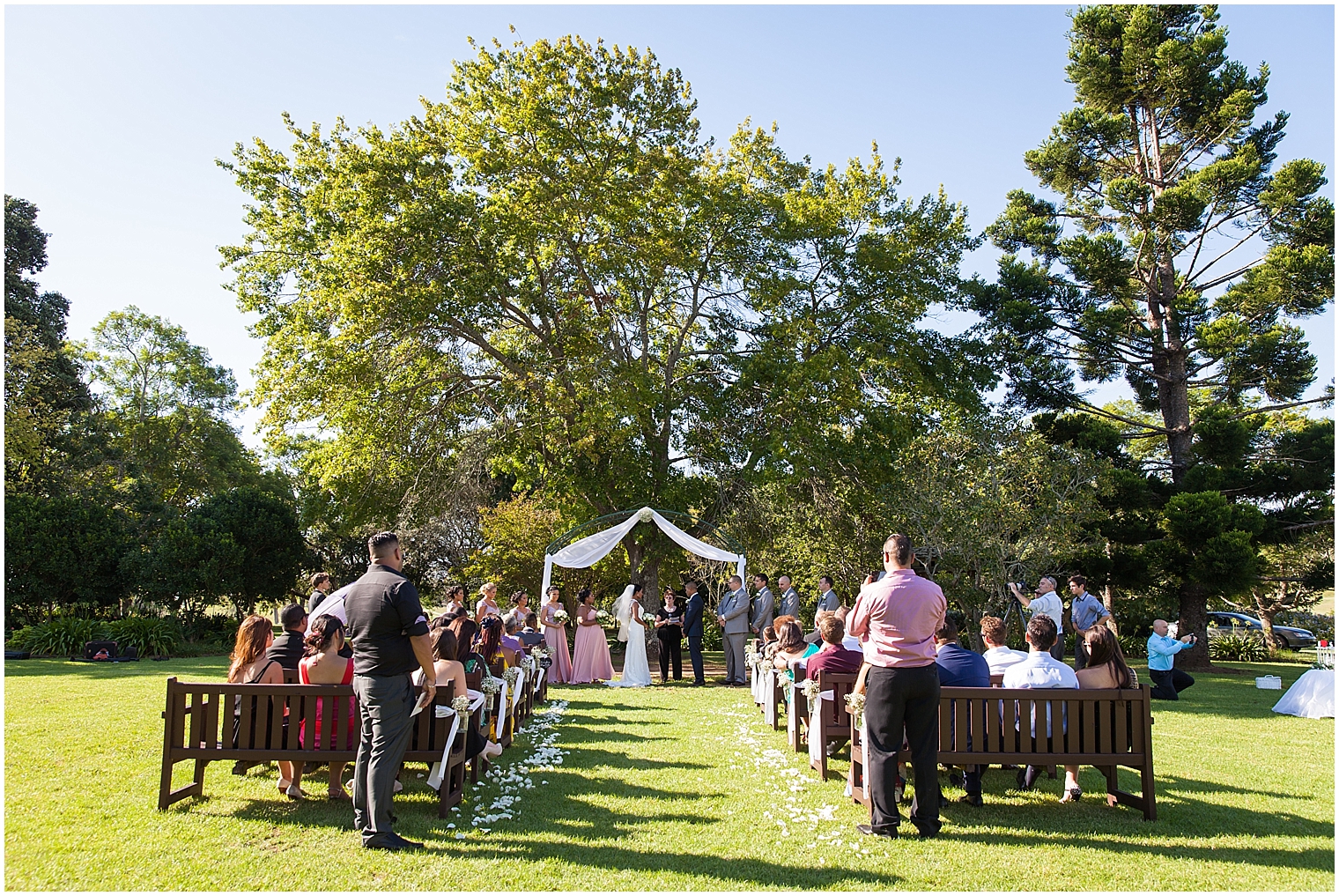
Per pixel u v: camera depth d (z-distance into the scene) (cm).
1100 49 2338
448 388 2003
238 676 605
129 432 3600
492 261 1798
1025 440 1880
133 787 582
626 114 1991
